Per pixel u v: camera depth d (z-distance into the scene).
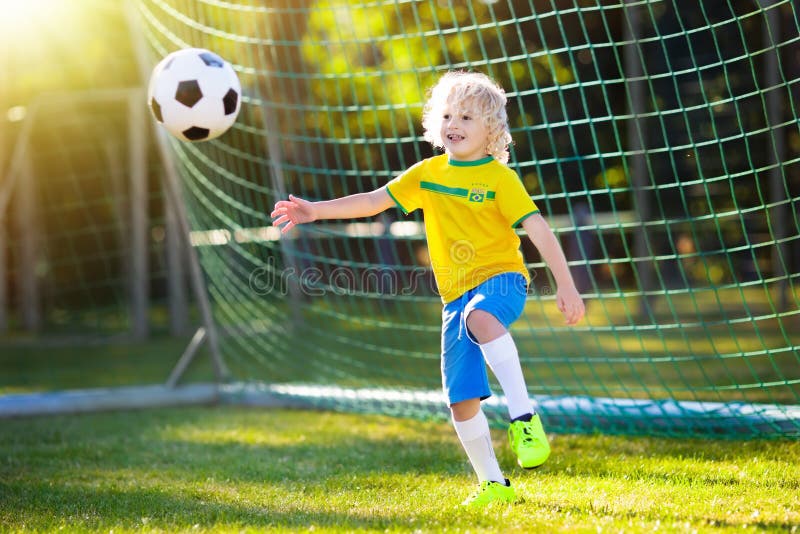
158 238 15.32
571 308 3.98
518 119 18.02
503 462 5.22
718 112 14.72
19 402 7.48
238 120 12.74
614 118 6.04
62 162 15.12
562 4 16.88
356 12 16.38
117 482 4.89
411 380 8.41
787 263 12.66
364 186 16.50
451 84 4.24
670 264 17.02
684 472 4.82
